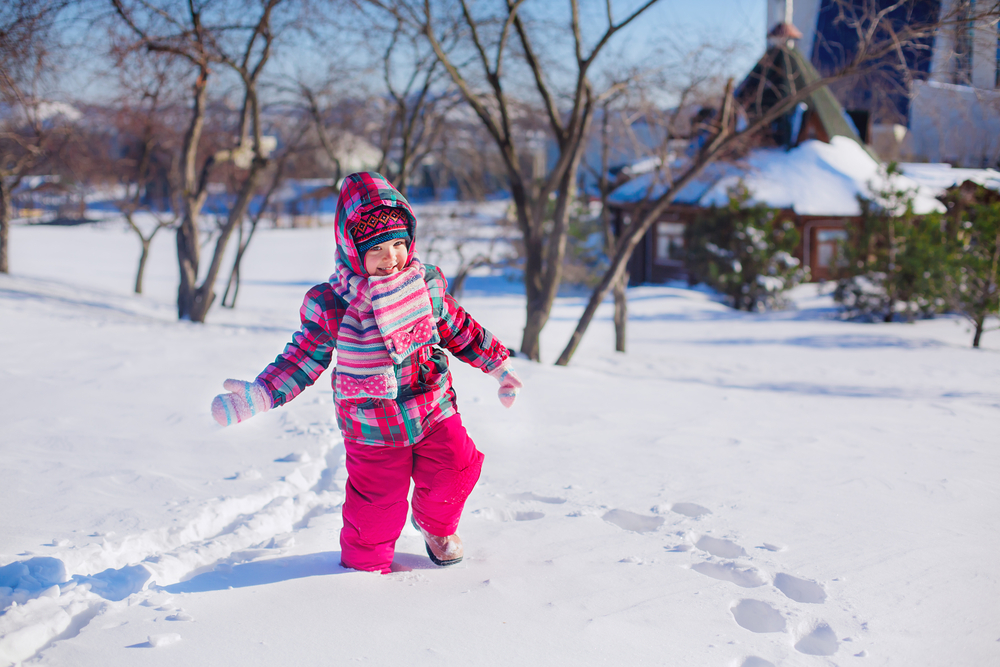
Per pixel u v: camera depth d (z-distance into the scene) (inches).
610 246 620.4
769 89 1210.6
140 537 121.3
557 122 423.8
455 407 114.0
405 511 112.0
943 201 792.9
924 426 249.9
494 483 164.1
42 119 711.7
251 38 514.3
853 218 1143.6
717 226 1032.8
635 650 88.5
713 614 98.4
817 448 206.1
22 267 1331.2
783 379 451.5
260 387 102.0
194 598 101.0
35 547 114.2
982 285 631.8
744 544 126.6
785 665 85.8
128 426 206.5
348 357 103.9
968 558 120.6
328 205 3203.7
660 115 524.4
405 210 103.1
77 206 1220.5
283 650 87.2
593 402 277.3
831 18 430.3
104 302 700.0
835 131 1263.5
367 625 94.0
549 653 87.7
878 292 852.6
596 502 150.6
